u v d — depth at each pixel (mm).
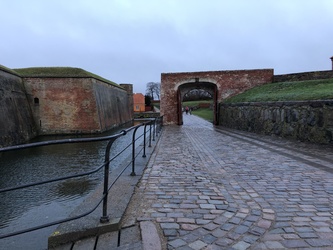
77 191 9281
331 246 2918
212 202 4316
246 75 23203
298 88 16297
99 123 30672
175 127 21312
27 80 28781
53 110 29500
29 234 5422
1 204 8180
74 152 16781
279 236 3143
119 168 6625
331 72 19766
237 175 6008
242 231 3279
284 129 12336
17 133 23375
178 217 3727
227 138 13211
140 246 2973
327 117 9492
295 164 6910
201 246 2951
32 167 13398
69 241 3252
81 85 30047
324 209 3953
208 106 63969
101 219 3463
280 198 4465
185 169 6676
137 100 82062
